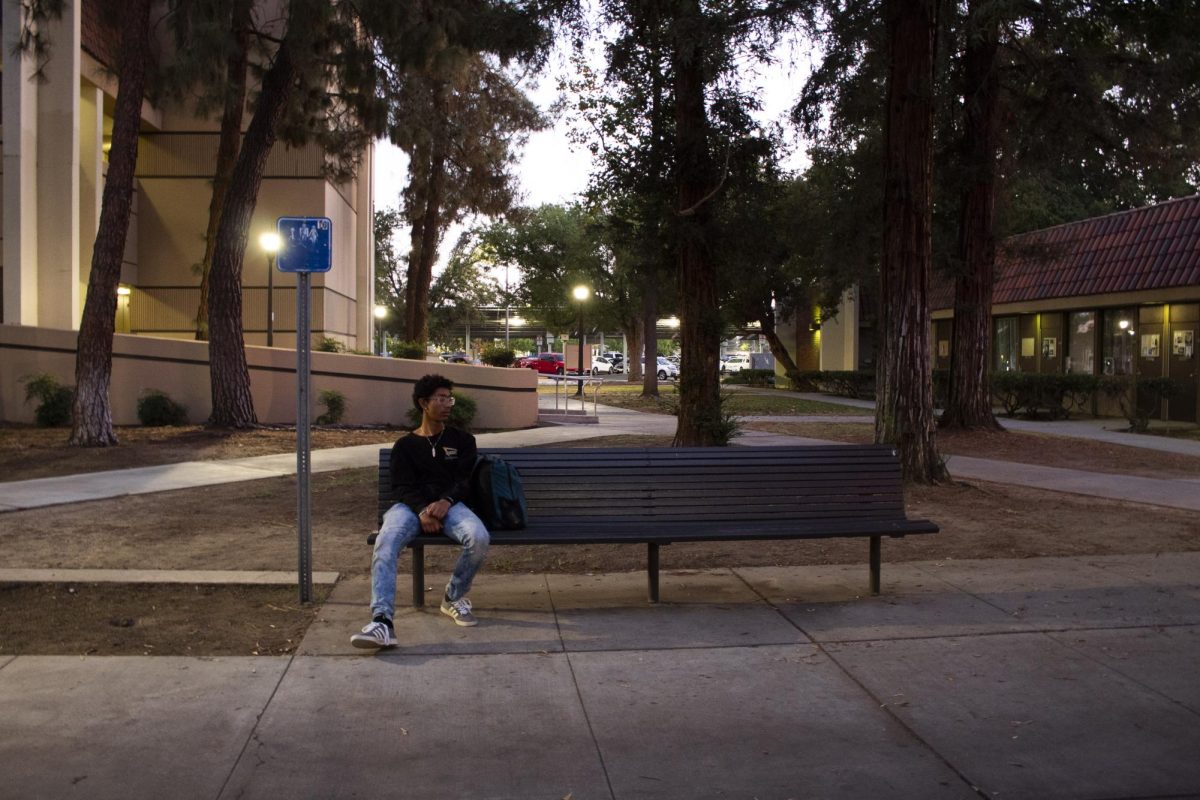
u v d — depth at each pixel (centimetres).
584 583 705
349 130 2167
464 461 616
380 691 489
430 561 771
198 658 532
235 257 1717
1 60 2189
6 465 1271
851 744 434
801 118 1320
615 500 666
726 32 1122
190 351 1895
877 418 1170
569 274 4812
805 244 2234
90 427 1461
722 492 673
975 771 407
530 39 1277
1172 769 409
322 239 627
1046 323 2741
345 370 1969
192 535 848
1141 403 2158
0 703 467
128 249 2706
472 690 492
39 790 381
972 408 1817
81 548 789
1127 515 976
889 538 862
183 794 380
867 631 591
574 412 2445
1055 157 1789
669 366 6081
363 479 1194
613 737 439
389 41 1552
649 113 1368
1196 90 1551
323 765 407
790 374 3822
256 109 1839
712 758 419
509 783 394
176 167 2762
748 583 706
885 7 1129
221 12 1490
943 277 1964
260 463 1341
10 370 1881
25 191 2173
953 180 1762
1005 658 543
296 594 657
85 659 527
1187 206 2102
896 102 1129
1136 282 2109
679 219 1309
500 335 9662
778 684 504
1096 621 610
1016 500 1062
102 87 2477
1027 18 1511
